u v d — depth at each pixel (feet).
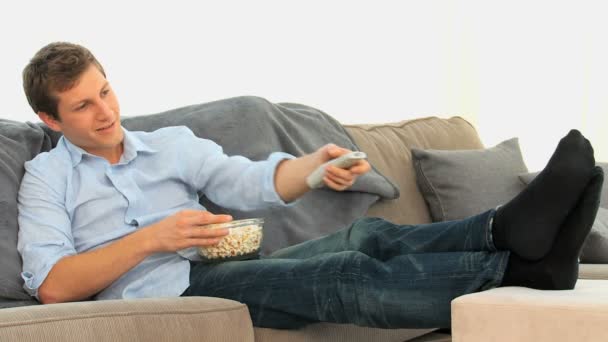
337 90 10.94
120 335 4.26
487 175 8.80
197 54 9.25
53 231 5.51
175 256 5.82
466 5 12.52
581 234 4.37
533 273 4.42
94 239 5.76
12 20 7.80
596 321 3.85
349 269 4.78
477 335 4.18
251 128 7.07
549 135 12.98
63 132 5.82
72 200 5.78
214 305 4.89
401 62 11.82
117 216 5.85
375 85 11.46
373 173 7.93
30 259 5.40
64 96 5.54
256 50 9.89
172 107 9.02
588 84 12.98
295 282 5.01
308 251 5.54
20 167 5.87
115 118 5.75
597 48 12.95
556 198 4.29
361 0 11.25
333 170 5.23
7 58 7.78
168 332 4.49
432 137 9.43
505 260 4.45
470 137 9.88
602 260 7.82
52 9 8.05
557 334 3.96
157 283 5.68
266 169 5.76
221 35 9.49
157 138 6.27
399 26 11.79
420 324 4.63
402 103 11.86
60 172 5.80
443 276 4.52
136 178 6.00
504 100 12.86
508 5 12.85
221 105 7.14
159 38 8.91
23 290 5.39
